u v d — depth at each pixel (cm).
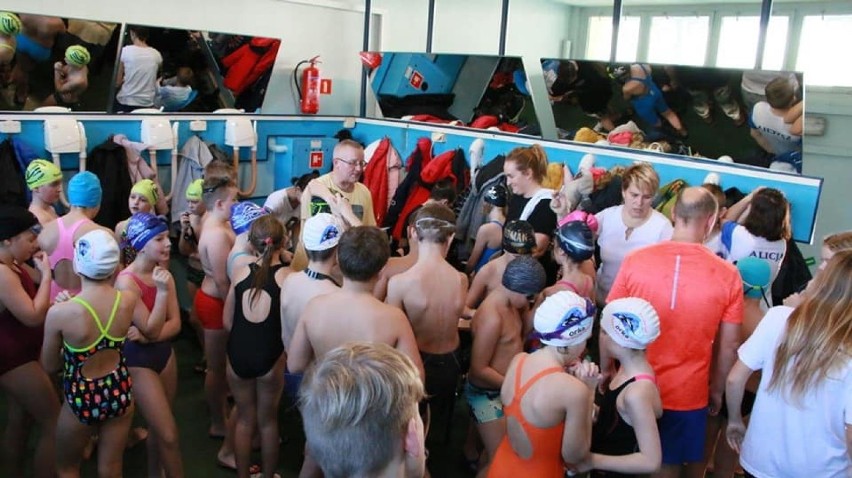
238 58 487
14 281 217
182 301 408
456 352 238
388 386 104
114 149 418
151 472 249
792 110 312
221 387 299
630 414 183
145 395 231
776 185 329
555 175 410
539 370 177
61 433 212
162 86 453
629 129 402
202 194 305
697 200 216
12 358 222
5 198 378
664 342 207
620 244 304
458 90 484
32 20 372
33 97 394
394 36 639
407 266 271
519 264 221
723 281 207
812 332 164
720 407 220
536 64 771
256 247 242
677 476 217
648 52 721
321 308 197
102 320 205
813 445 167
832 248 201
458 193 471
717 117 351
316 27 583
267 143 521
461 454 302
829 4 567
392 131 532
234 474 280
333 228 214
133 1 475
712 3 658
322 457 104
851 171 548
